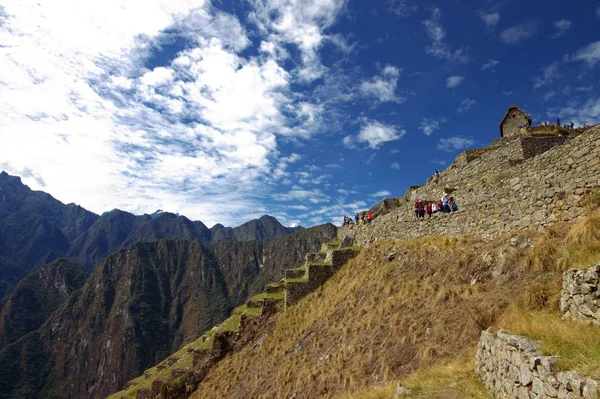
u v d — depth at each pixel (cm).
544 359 661
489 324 1176
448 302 1434
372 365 1445
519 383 735
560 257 1148
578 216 1240
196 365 2638
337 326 1947
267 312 2675
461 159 3031
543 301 1048
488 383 898
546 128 3016
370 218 3102
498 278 1353
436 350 1261
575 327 789
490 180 1756
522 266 1277
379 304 1812
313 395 1568
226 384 2341
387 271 2047
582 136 1270
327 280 2619
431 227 2148
